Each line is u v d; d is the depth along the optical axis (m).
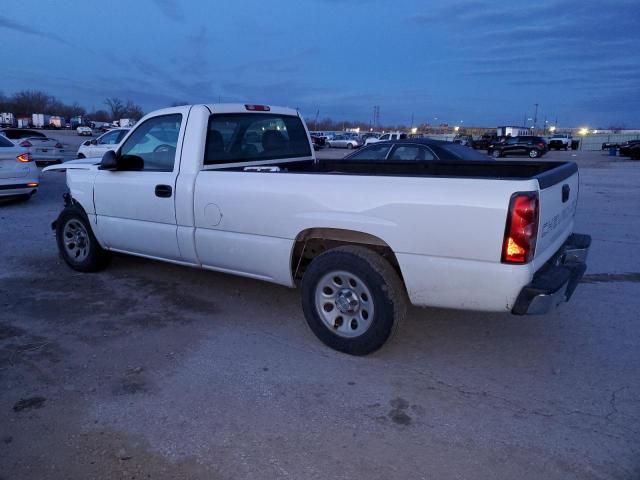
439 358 3.92
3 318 4.67
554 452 2.81
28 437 2.96
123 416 3.16
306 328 4.46
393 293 3.69
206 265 4.75
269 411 3.21
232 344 4.15
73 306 4.96
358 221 3.71
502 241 3.24
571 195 4.29
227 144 5.00
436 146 8.94
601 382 3.56
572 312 4.83
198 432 3.00
